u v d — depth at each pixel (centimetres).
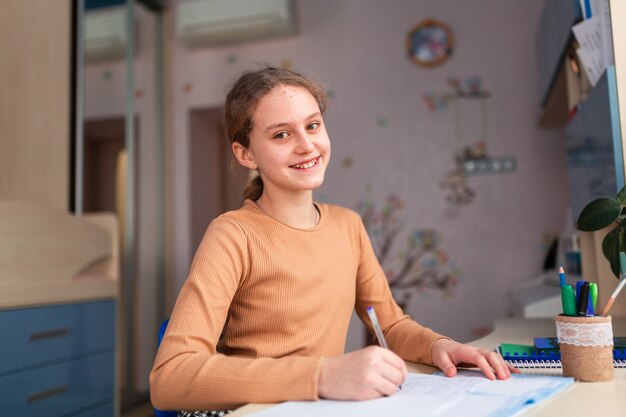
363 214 304
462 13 300
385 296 104
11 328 168
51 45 259
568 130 172
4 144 258
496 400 63
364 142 307
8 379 165
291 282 88
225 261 83
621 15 119
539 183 282
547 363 84
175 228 334
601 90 124
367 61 311
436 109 299
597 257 136
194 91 338
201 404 69
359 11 315
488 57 295
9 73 260
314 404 63
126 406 296
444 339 87
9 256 176
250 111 85
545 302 180
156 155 336
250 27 315
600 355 73
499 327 134
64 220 201
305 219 94
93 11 315
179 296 80
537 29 266
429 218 295
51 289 185
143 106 335
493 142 290
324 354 90
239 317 88
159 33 344
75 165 258
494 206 287
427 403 62
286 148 84
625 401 63
